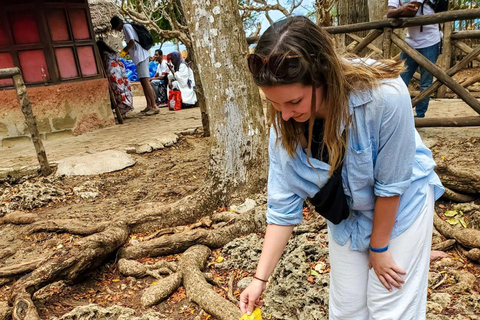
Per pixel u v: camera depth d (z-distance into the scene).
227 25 3.63
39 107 6.84
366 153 1.36
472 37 7.27
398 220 1.51
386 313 1.62
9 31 6.63
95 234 3.27
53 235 3.71
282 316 2.53
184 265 3.04
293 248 3.08
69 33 7.31
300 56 1.17
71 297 2.93
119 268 3.20
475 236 2.86
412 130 1.35
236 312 2.50
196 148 6.21
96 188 4.73
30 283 2.77
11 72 4.72
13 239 3.73
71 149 6.18
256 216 3.50
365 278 1.67
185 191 4.42
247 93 3.82
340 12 8.90
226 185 3.90
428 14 4.61
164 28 14.51
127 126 7.77
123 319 2.50
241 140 3.86
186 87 9.73
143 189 4.68
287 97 1.25
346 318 1.76
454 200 3.47
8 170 5.05
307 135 1.44
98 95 7.61
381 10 8.34
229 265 3.15
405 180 1.41
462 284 2.54
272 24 1.26
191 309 2.70
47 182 4.86
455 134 4.95
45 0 6.87
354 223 1.60
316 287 2.64
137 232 3.68
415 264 1.57
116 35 12.05
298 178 1.52
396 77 1.33
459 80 9.06
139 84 13.52
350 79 1.29
